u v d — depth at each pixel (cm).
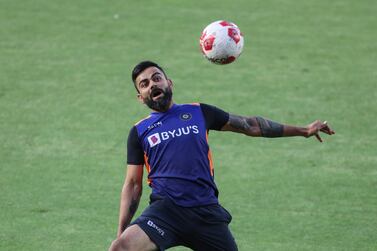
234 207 3359
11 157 3872
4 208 3306
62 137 4131
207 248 2362
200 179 2359
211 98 4684
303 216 3275
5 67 5097
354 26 5991
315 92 4803
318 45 5600
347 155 3953
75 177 3656
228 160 3884
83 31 5759
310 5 6462
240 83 4931
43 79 4925
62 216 3244
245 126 2486
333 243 3020
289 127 2506
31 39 5591
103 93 4744
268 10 6306
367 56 5412
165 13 6166
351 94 4775
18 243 2983
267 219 3247
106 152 3962
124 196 2420
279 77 5038
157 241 2294
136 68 2434
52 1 6391
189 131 2391
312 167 3809
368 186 3581
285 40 5681
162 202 2345
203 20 6009
